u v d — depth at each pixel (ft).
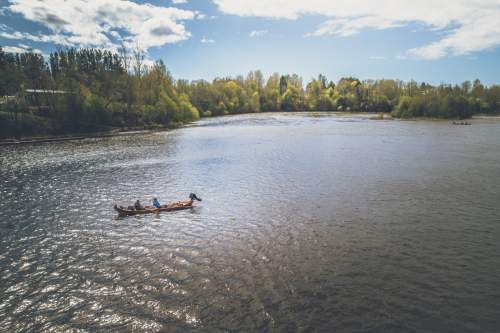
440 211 93.97
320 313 50.44
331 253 69.77
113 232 83.25
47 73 463.42
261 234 80.07
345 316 49.73
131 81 428.15
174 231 83.15
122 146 241.55
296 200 106.01
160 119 401.90
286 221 88.28
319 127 354.33
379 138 255.29
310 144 229.04
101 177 143.33
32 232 84.33
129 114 382.22
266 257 68.49
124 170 156.76
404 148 205.36
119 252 72.23
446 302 52.80
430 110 456.86
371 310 51.01
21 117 303.07
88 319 50.37
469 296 54.29
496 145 213.87
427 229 81.61
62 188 126.72
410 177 132.46
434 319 48.88
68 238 80.23
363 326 47.50
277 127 361.51
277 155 188.24
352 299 53.88
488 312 50.24
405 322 48.29
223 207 100.73
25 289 58.70
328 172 143.74
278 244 74.49
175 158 185.98
